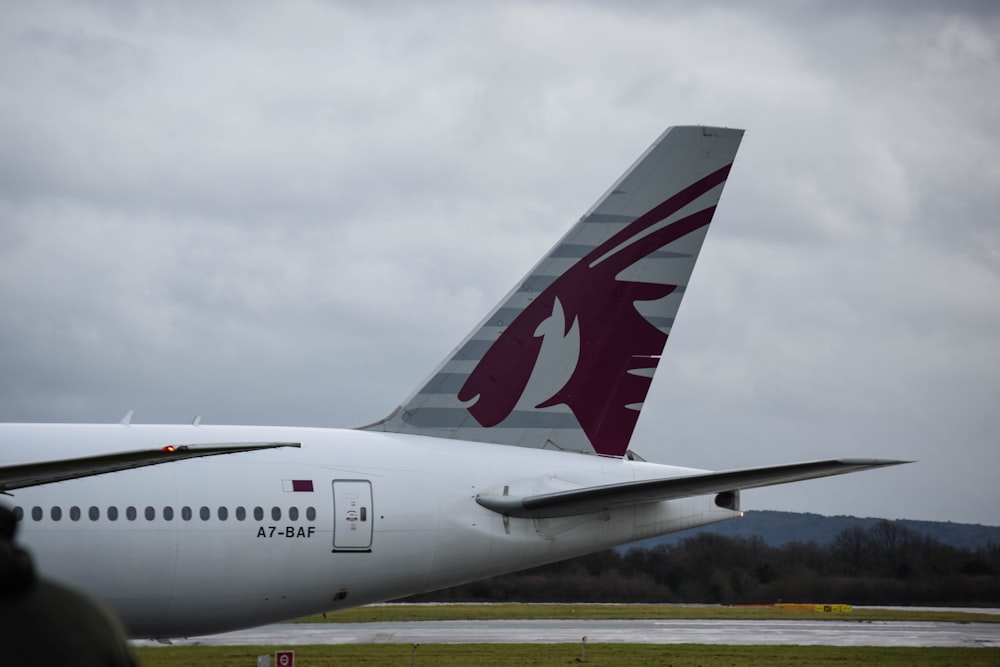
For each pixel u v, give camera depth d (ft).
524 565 260.42
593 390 270.26
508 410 266.36
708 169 276.21
